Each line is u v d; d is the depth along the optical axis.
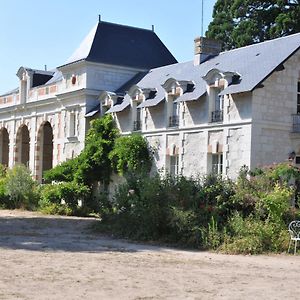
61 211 30.39
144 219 19.44
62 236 19.72
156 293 10.18
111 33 40.94
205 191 19.03
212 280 11.70
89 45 39.75
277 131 26.80
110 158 33.38
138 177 22.12
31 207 32.66
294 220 18.09
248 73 27.59
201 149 29.31
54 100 42.78
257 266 14.00
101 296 9.75
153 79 36.84
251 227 17.27
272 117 26.69
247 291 10.62
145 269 12.86
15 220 25.73
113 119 35.91
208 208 18.36
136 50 41.06
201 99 29.55
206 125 29.05
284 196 18.39
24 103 47.12
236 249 16.55
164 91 32.91
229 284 11.30
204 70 32.22
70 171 34.06
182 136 30.64
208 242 17.20
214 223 17.77
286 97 27.12
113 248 16.75
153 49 42.03
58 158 42.03
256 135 26.27
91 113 37.88
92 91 38.59
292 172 21.69
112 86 39.44
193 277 12.00
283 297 10.19
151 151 32.78
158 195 19.62
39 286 10.39
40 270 12.18
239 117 27.02
